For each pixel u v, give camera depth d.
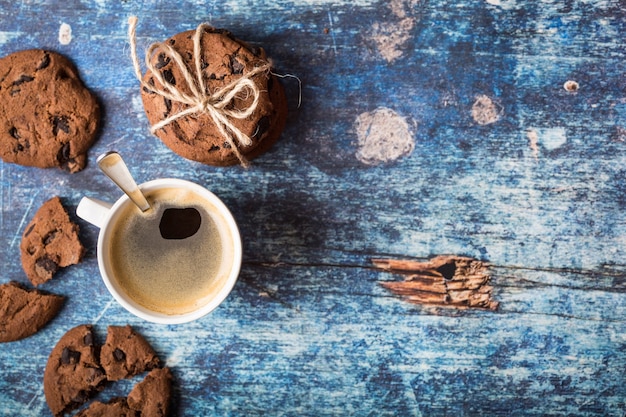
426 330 0.55
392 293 0.55
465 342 0.55
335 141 0.55
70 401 0.54
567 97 0.55
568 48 0.55
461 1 0.55
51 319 0.55
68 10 0.55
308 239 0.55
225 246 0.51
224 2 0.55
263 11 0.55
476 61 0.55
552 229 0.55
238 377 0.55
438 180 0.55
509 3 0.55
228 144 0.50
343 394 0.55
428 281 0.55
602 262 0.55
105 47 0.55
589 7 0.55
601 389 0.55
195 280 0.51
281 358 0.55
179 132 0.50
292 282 0.55
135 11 0.55
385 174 0.55
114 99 0.55
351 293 0.55
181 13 0.55
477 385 0.55
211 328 0.55
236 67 0.50
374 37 0.55
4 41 0.55
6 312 0.54
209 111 0.48
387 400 0.55
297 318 0.55
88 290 0.55
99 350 0.54
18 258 0.55
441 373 0.55
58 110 0.53
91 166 0.55
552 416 0.55
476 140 0.55
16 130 0.53
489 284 0.55
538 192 0.55
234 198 0.55
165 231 0.51
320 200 0.55
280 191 0.55
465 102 0.55
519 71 0.55
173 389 0.55
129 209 0.50
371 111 0.55
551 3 0.55
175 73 0.50
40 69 0.53
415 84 0.55
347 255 0.55
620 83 0.55
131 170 0.55
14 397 0.55
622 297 0.55
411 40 0.55
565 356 0.55
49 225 0.54
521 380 0.55
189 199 0.50
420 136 0.55
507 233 0.55
